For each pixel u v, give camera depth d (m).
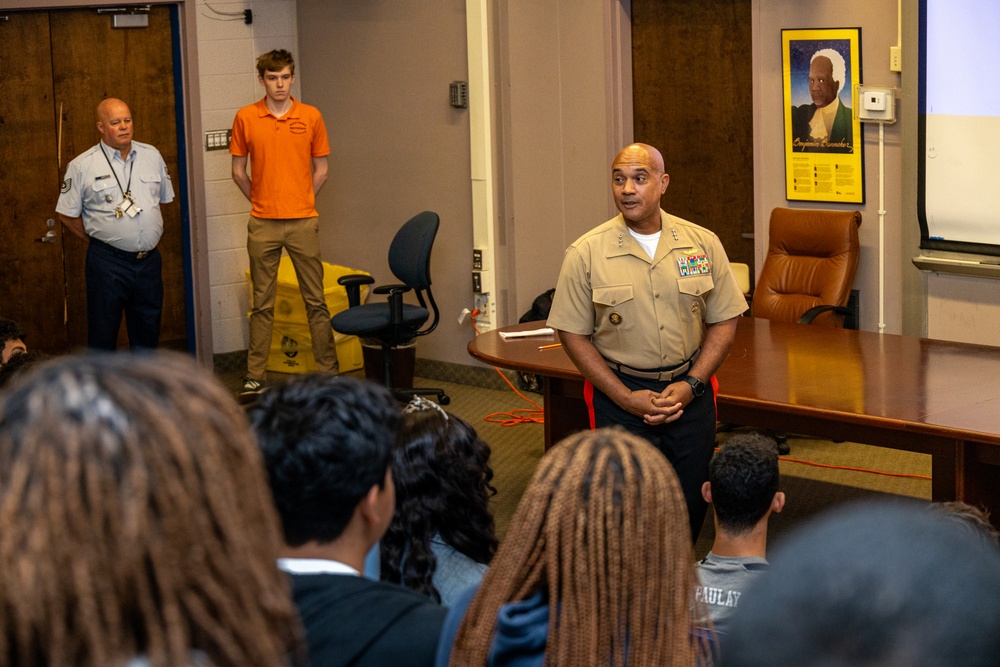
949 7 5.66
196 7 7.36
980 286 5.83
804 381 4.38
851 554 0.53
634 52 7.02
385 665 1.33
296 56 7.86
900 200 6.05
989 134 5.64
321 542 1.45
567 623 1.30
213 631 0.71
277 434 1.43
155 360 0.76
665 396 3.80
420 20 7.17
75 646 0.68
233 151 7.02
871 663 0.51
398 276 6.79
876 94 5.96
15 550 0.68
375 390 1.51
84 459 0.69
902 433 3.90
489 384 7.30
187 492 0.71
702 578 2.91
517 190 7.02
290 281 7.50
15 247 7.27
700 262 3.91
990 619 0.50
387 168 7.55
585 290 3.93
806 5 6.21
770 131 6.47
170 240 7.65
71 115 7.27
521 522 1.35
